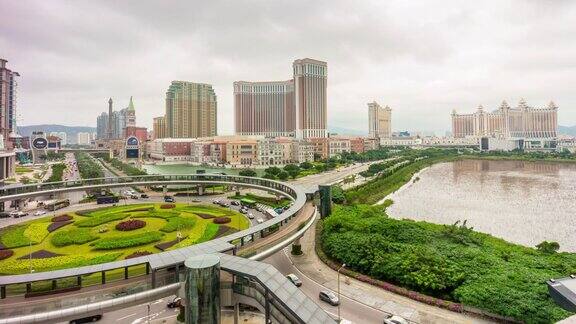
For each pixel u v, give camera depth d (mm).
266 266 33406
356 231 61156
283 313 29672
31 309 31844
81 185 102812
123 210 90125
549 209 99500
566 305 34281
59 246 62719
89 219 79812
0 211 89000
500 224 84438
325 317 28219
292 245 60594
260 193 117312
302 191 80312
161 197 113000
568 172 186750
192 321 30828
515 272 44250
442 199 115875
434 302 41438
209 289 30953
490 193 125812
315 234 68688
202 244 42156
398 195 123750
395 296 44094
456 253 51125
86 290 35469
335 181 142750
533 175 175500
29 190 92500
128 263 37562
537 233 76875
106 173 191375
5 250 60375
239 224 77000
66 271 35750
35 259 55625
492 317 37969
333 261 55312
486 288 39750
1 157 133500
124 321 38219
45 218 83000
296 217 64625
